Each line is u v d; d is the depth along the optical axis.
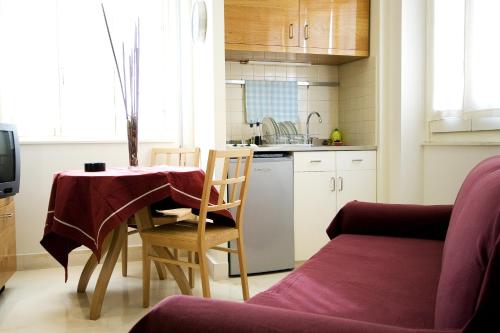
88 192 2.30
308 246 3.39
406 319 1.17
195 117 3.76
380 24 3.48
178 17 3.76
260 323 0.78
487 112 2.63
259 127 3.88
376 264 1.69
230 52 3.45
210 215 2.62
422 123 3.32
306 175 3.37
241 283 2.80
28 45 3.40
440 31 3.14
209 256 3.28
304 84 4.02
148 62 3.72
